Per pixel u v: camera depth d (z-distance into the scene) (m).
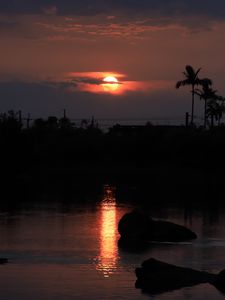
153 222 58.59
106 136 183.12
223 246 54.38
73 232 61.38
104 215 76.56
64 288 38.91
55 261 46.72
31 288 38.72
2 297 36.78
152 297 37.00
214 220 72.56
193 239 58.34
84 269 44.03
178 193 108.12
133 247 53.25
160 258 48.47
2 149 143.12
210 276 40.78
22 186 120.00
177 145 161.25
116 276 42.03
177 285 40.09
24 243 54.28
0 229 62.94
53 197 99.69
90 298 36.59
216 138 156.50
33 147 151.75
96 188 117.69
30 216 74.56
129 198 99.31
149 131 176.25
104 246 53.56
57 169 161.88
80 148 173.38
